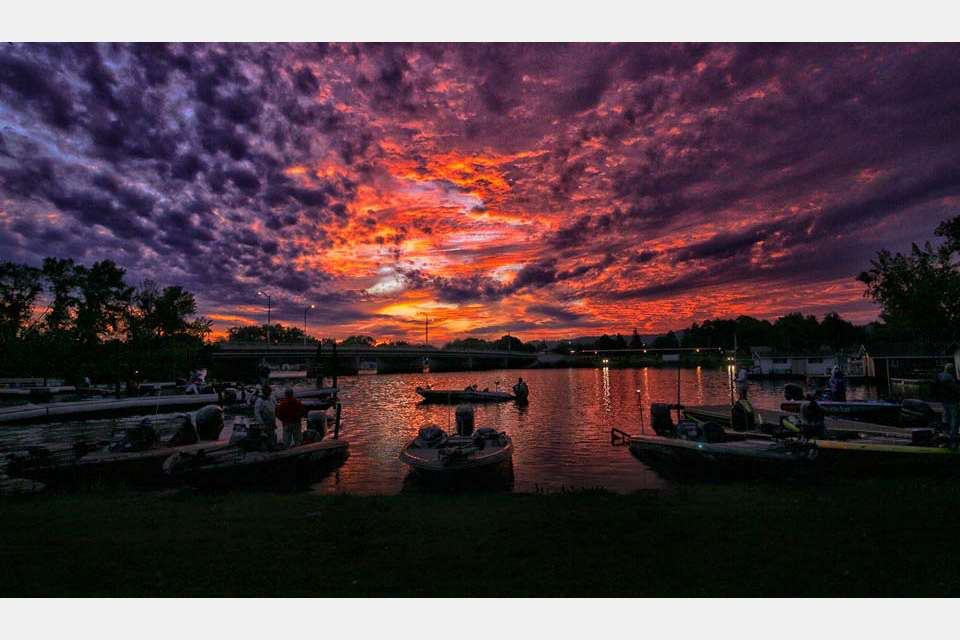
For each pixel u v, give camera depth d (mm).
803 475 11273
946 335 31203
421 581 5504
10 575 5711
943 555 5977
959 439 12000
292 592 5246
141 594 5195
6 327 46406
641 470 14727
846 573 5480
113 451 13406
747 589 5191
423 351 130500
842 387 24250
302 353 98438
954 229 29594
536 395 46594
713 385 57000
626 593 5133
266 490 12734
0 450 15336
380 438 22266
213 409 16109
